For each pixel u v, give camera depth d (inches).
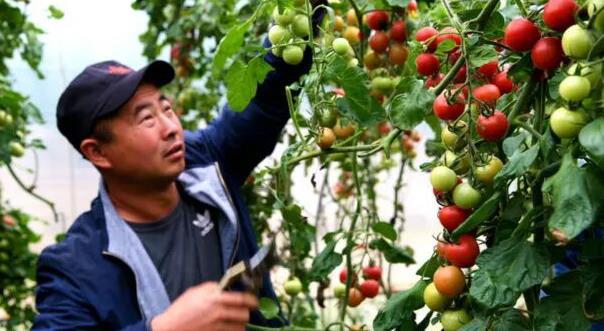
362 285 67.9
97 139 61.1
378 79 63.7
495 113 40.4
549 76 39.2
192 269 63.1
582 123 34.5
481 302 37.6
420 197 141.1
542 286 39.1
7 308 116.8
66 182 172.1
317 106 54.6
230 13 82.4
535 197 38.6
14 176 99.0
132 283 59.9
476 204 40.7
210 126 72.2
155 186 62.3
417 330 46.1
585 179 33.1
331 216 119.4
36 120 103.5
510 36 38.5
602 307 36.6
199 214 65.6
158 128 60.9
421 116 43.7
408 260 68.2
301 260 84.3
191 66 110.0
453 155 43.5
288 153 60.3
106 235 61.3
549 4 36.2
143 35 113.1
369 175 94.4
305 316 80.2
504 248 38.4
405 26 62.7
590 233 39.0
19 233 115.0
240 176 71.3
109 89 59.9
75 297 58.3
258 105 67.0
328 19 60.7
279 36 55.0
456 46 45.8
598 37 34.3
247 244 68.0
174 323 50.8
